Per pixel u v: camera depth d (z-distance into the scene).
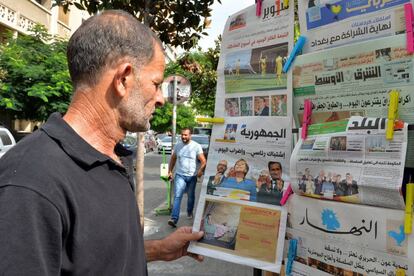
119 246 1.18
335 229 1.57
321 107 1.68
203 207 2.08
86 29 1.29
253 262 1.86
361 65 1.54
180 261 5.23
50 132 1.17
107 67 1.27
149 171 16.89
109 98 1.29
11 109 10.95
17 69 10.88
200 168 7.55
